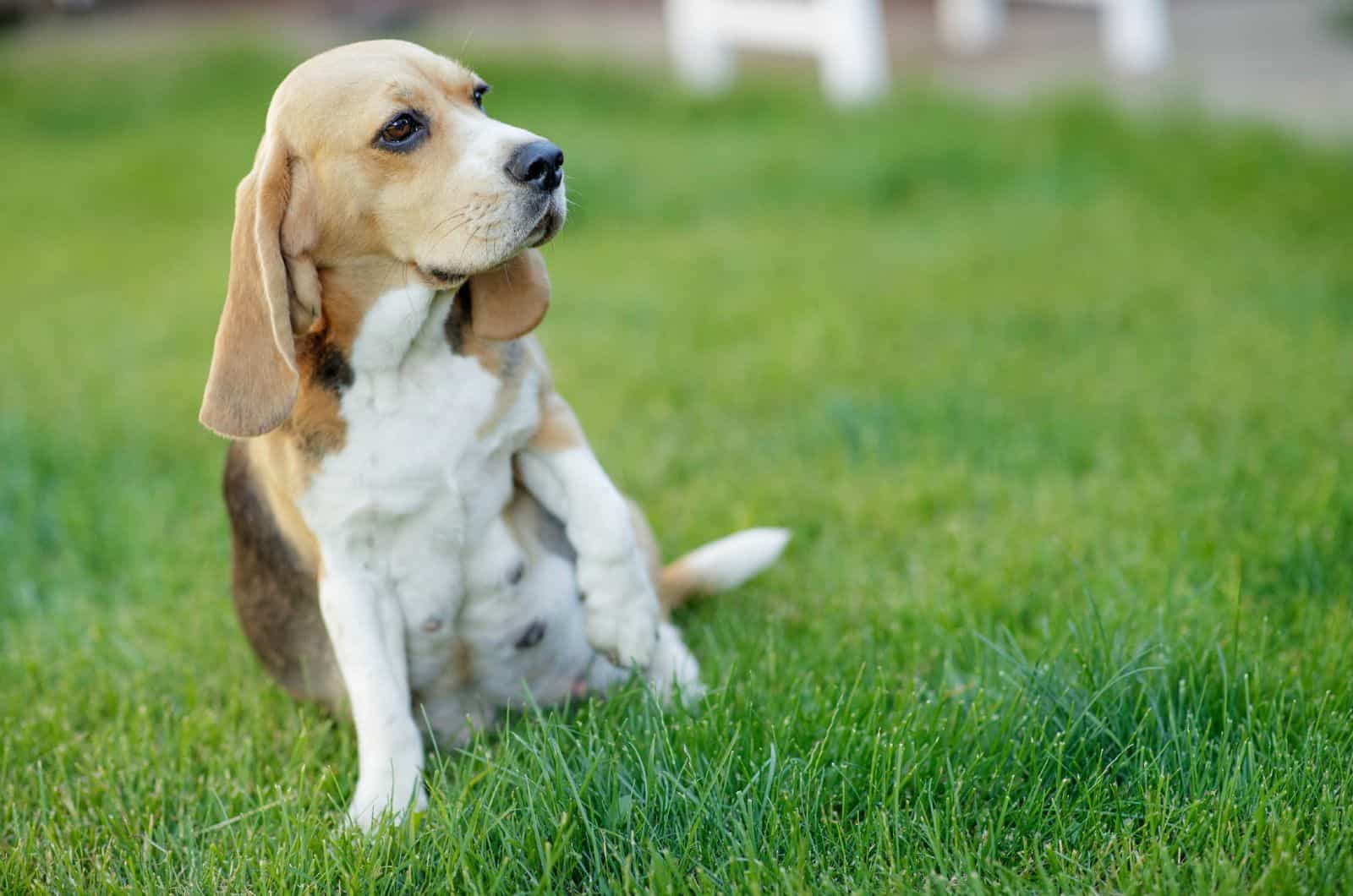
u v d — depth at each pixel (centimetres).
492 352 454
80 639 597
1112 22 1884
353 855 408
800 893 375
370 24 2295
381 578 457
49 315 1199
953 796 411
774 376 884
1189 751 427
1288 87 1647
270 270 416
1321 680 461
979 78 1855
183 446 844
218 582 647
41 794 465
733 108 1733
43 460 829
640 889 385
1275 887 360
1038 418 780
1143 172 1359
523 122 1661
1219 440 714
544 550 489
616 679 517
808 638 549
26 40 2514
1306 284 989
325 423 440
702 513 690
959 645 523
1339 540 572
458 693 498
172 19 2575
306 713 522
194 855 426
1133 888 372
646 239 1331
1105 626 508
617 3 2442
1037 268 1114
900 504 675
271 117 436
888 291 1077
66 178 1683
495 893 388
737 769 432
